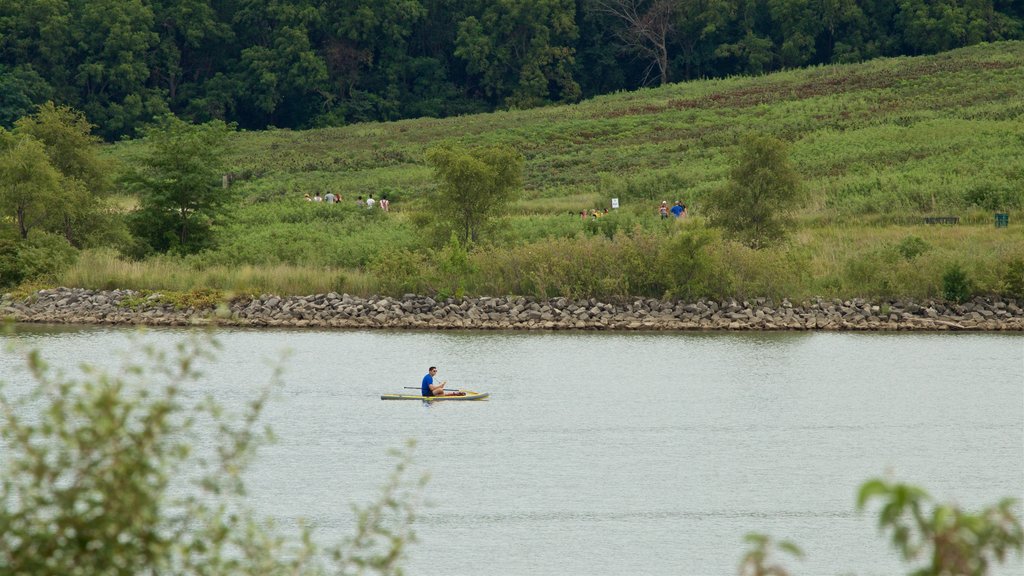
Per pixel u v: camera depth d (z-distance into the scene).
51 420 30.97
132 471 30.23
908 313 188.62
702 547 79.69
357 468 98.19
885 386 136.00
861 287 197.12
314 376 140.25
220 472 36.34
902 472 98.19
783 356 158.50
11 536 30.22
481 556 77.25
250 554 35.09
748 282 192.75
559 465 99.56
